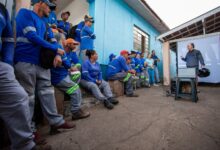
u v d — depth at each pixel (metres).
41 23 1.69
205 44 6.36
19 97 1.05
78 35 3.62
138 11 6.66
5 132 1.48
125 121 2.14
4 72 1.02
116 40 5.34
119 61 3.94
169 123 2.04
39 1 1.66
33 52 1.54
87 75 2.90
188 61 4.89
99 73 3.24
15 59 1.50
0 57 1.16
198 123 2.02
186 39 6.73
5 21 1.13
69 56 2.51
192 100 3.30
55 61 1.64
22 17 1.51
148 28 7.99
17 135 1.06
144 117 2.30
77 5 5.12
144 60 6.18
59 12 6.27
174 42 7.52
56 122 1.72
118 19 5.45
